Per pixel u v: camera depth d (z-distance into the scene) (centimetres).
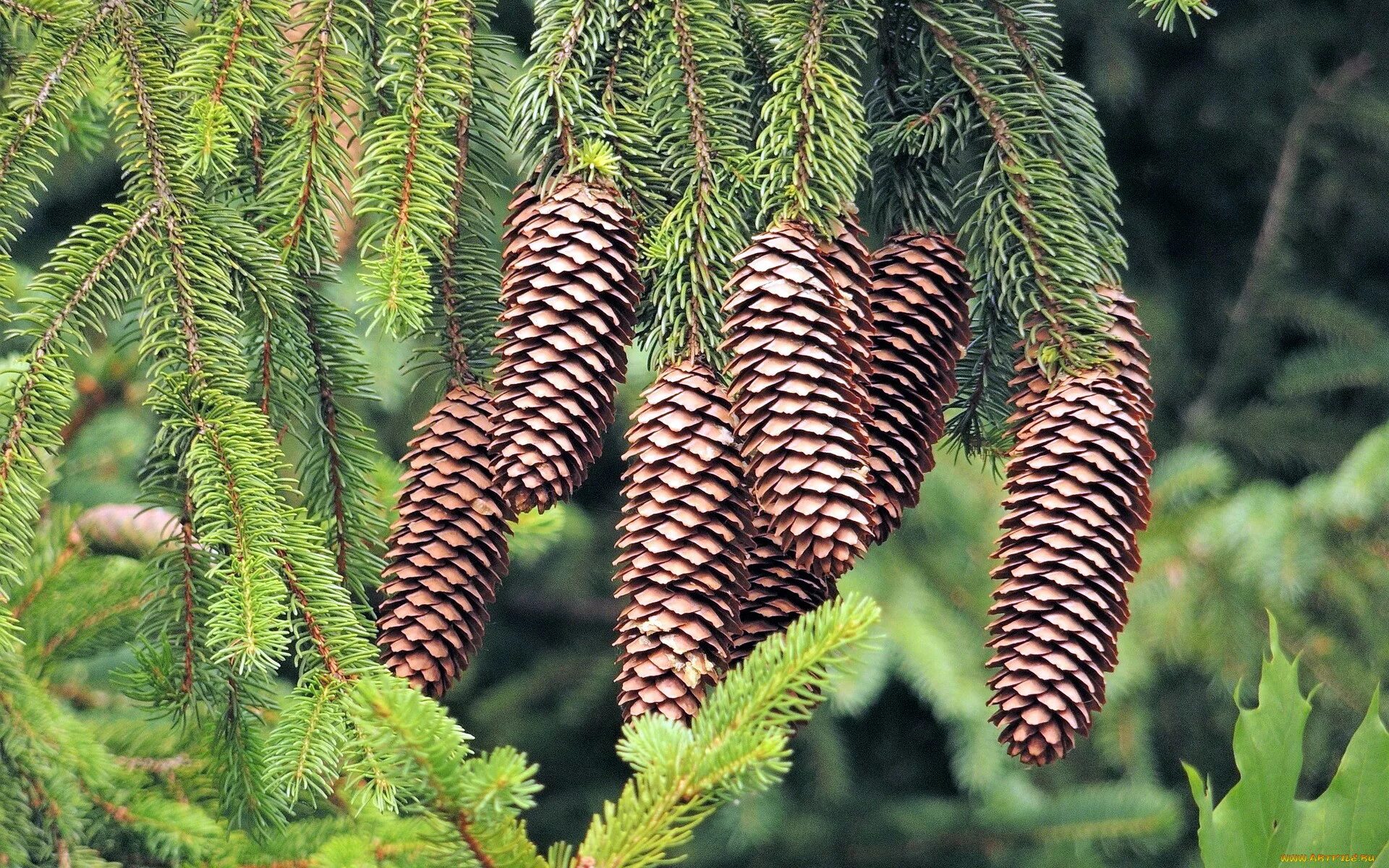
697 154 200
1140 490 198
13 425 200
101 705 235
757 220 199
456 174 204
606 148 198
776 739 190
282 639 197
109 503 250
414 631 198
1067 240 201
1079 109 203
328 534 206
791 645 192
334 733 197
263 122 205
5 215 202
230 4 203
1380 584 352
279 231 203
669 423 196
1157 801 377
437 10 203
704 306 199
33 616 222
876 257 201
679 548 194
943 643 368
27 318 201
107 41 204
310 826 215
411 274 200
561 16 201
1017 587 197
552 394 196
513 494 196
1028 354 200
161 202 202
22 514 200
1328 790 204
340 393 206
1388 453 343
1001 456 210
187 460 201
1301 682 371
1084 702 196
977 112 203
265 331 204
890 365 199
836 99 200
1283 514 355
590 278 197
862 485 194
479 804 188
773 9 203
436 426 201
